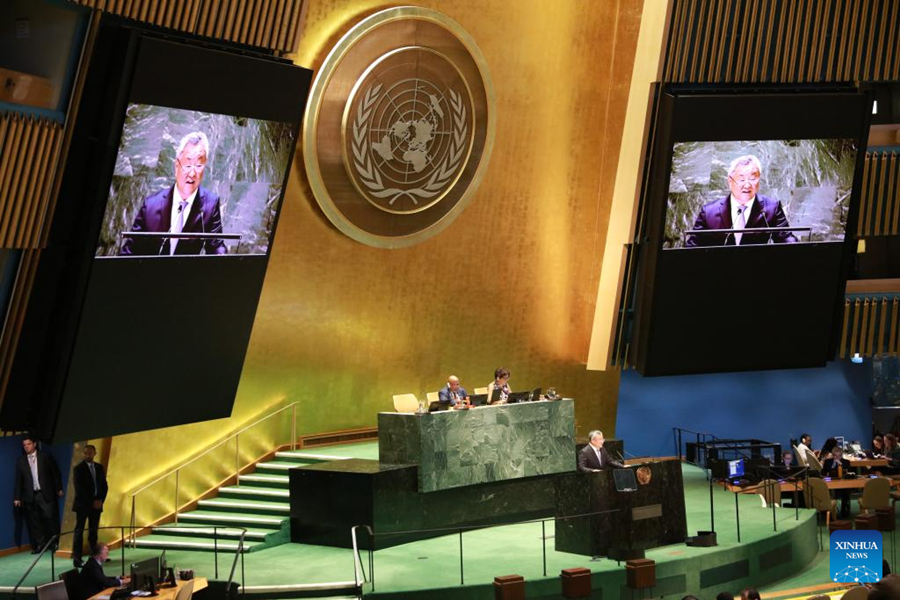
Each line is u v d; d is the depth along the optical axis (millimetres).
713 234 20375
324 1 18250
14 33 14352
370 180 19250
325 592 13766
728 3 19938
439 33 19453
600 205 21641
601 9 20672
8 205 13789
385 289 20172
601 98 21156
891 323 22828
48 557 16047
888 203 21844
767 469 19125
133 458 16797
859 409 25016
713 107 19594
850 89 20688
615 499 14891
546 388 22328
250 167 16109
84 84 14219
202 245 15805
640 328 21188
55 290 14727
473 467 16469
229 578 13359
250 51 15984
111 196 14406
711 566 15094
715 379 23828
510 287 21469
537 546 15812
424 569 14492
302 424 19547
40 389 15062
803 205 20703
